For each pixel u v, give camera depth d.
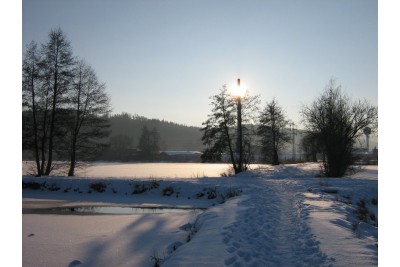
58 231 14.77
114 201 24.19
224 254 8.53
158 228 15.02
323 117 33.41
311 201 16.58
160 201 23.89
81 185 27.88
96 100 37.12
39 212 20.23
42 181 28.91
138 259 10.75
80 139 37.12
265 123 51.91
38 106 34.91
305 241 9.70
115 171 55.28
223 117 39.91
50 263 10.54
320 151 33.84
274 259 8.55
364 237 10.19
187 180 28.06
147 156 122.19
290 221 12.44
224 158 41.75
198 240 9.94
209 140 40.53
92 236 13.79
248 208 14.55
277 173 34.47
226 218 12.73
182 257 8.41
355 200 19.94
